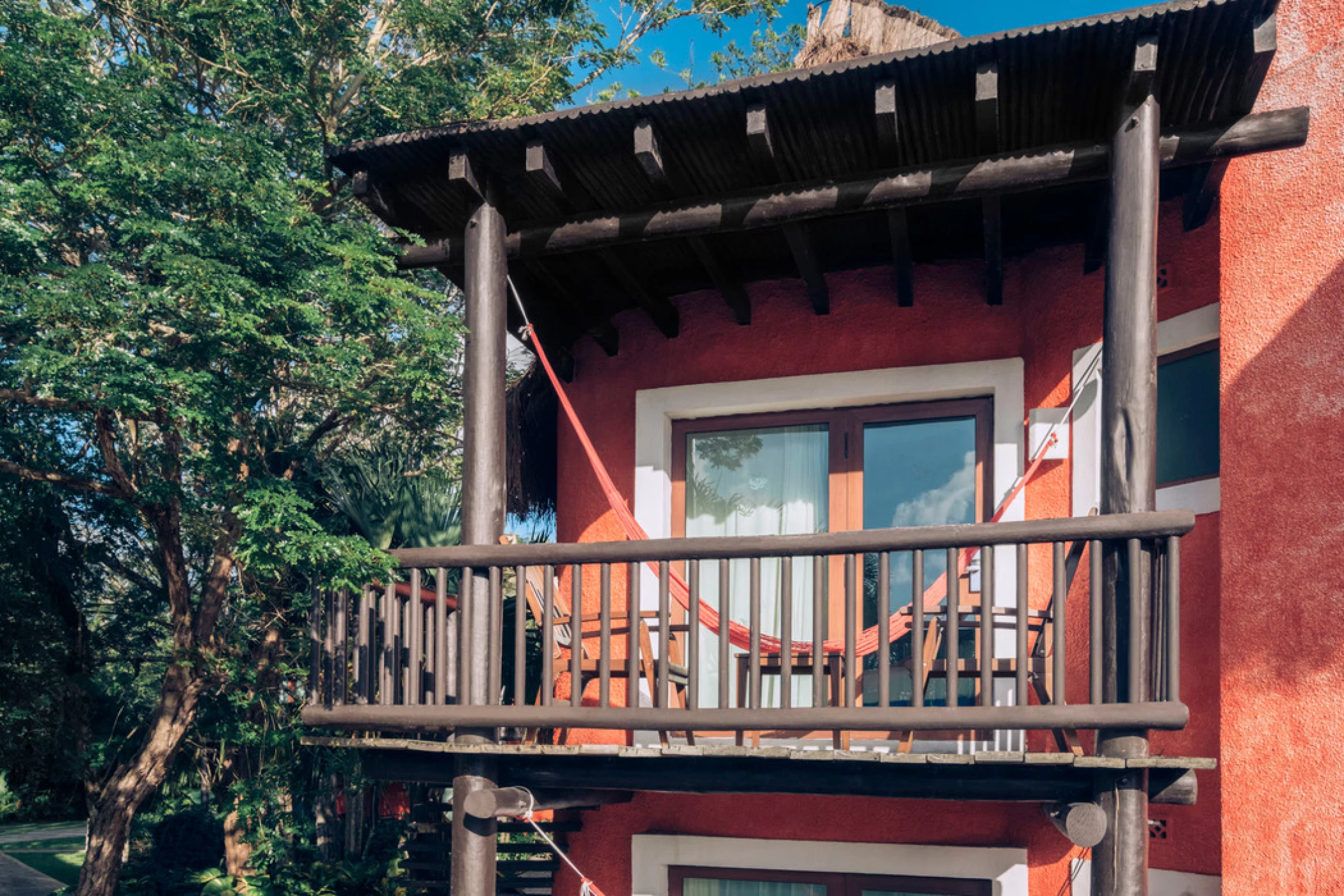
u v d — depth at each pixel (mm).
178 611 10125
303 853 13453
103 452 9047
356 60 10086
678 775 6027
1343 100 5547
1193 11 4941
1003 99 5641
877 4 9516
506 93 11117
